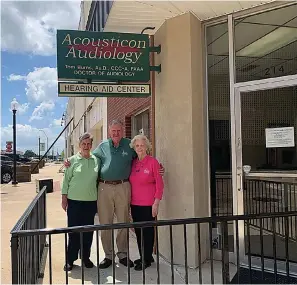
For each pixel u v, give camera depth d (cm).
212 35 505
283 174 443
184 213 476
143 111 728
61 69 478
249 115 466
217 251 483
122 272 453
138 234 470
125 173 466
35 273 411
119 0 439
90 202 469
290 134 441
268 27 464
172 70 494
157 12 479
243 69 475
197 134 482
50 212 909
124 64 496
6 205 1058
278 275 434
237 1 443
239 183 465
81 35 483
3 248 570
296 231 445
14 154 1731
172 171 491
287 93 445
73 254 462
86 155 473
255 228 465
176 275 439
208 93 500
